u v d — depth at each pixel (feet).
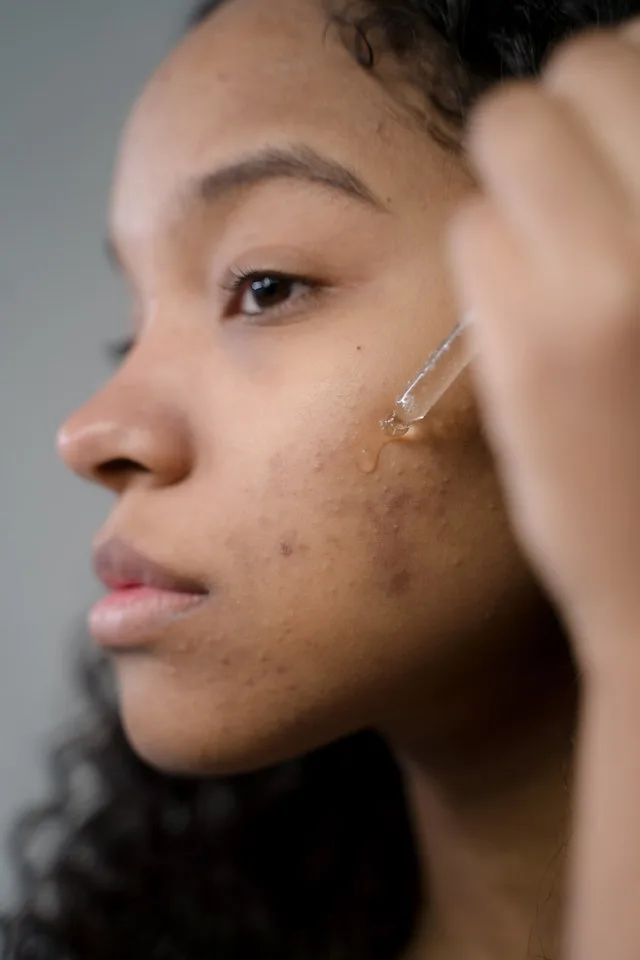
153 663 1.01
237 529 0.98
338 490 0.97
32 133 1.79
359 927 1.33
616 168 0.70
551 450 0.70
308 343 0.99
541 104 0.72
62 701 1.73
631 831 0.71
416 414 0.95
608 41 0.74
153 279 1.07
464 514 0.97
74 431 1.03
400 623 0.98
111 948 1.39
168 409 1.01
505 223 0.72
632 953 0.70
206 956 1.37
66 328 1.78
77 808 1.58
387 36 1.01
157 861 1.43
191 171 1.01
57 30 1.79
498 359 0.70
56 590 1.76
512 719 1.11
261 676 0.99
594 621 0.71
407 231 0.98
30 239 1.79
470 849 1.17
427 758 1.16
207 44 1.07
